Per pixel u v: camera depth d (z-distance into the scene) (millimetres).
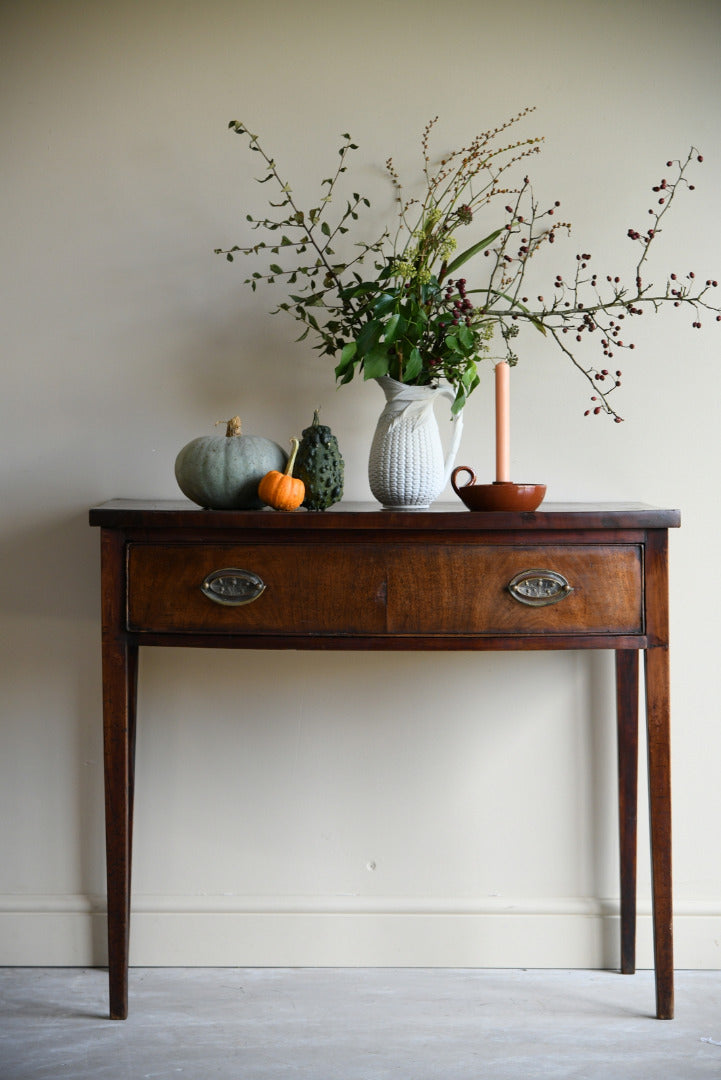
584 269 2055
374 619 1673
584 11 2033
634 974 2031
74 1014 1849
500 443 1759
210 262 2059
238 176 2049
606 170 2043
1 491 2084
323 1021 1827
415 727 2090
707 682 2076
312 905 2072
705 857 2080
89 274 2062
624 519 1645
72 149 2047
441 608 1670
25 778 2096
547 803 2092
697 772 2082
